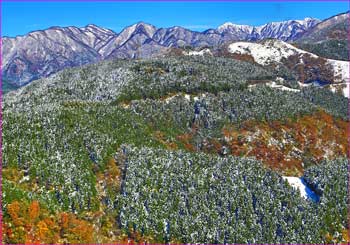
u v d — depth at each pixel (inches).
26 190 5206.7
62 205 5231.3
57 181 5506.9
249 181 6136.8
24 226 4564.5
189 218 5329.7
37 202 4874.5
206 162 6628.9
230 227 5270.7
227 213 5472.4
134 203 5438.0
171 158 6574.8
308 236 5344.5
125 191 5689.0
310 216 5615.2
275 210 5610.2
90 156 6397.6
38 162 5698.8
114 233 5137.8
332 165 7244.1
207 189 5880.9
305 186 6697.8
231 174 6225.4
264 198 5767.7
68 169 5743.1
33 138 6250.0
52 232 4719.5
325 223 5580.7
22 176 5502.0
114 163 6397.6
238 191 5831.7
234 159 6914.4
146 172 6018.7
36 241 4520.2
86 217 5255.9
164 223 5270.7
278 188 6107.3
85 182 5723.4
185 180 5954.7
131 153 6579.7
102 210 5462.6
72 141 6476.4
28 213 4680.1
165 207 5452.8
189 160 6628.9
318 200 6171.3
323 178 6569.9
